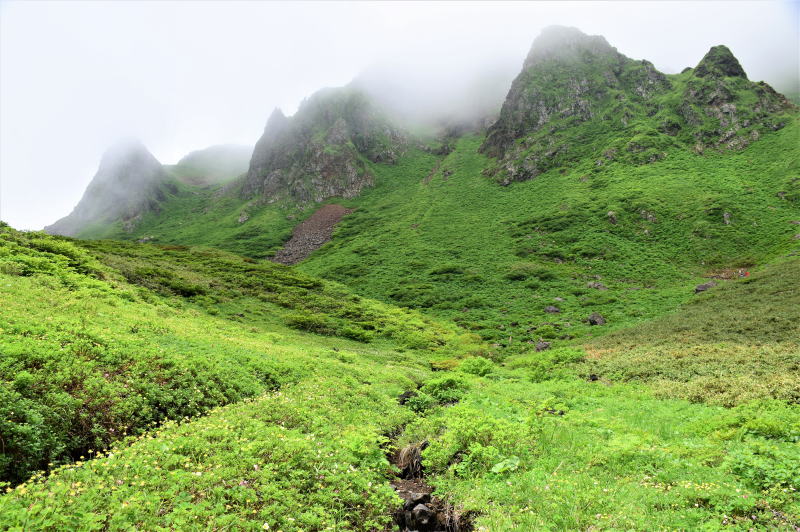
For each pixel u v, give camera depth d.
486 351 50.59
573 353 35.38
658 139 132.25
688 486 7.85
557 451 10.53
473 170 171.62
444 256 103.81
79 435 10.37
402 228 131.25
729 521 6.71
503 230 113.88
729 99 137.50
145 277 49.78
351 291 79.94
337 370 24.47
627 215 102.31
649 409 17.33
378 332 54.97
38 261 30.16
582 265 87.81
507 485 8.67
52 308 19.73
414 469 11.16
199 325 31.34
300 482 8.30
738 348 27.67
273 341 35.91
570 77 179.75
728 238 85.00
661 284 74.00
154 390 13.45
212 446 9.70
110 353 14.71
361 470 9.77
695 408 16.80
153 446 9.36
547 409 16.22
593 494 7.64
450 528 8.15
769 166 108.12
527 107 176.50
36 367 11.85
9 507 5.96
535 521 7.04
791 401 15.96
